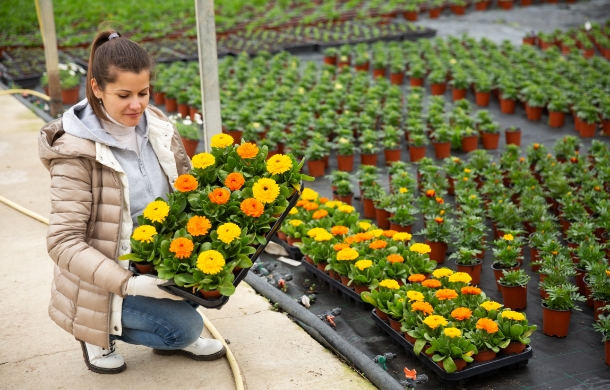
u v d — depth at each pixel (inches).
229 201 117.6
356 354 139.6
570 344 159.5
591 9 739.4
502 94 409.1
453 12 748.6
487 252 215.2
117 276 107.8
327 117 347.6
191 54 558.6
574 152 292.7
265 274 192.2
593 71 450.0
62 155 107.7
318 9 785.6
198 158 120.5
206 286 107.6
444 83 444.8
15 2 757.3
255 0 822.5
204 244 111.0
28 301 163.5
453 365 134.0
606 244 192.5
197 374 130.6
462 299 156.1
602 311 166.9
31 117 349.7
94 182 111.5
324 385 129.0
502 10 754.8
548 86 398.3
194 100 385.1
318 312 173.2
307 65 494.3
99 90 106.3
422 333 142.7
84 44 601.0
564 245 218.8
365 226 191.5
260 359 138.2
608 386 140.5
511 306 177.0
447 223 206.2
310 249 192.5
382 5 780.6
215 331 144.2
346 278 177.8
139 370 132.0
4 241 200.5
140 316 116.7
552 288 163.2
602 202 218.5
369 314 170.9
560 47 581.9
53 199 109.3
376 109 358.6
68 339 146.1
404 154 329.7
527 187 240.5
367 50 583.2
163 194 122.3
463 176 252.8
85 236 113.3
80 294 115.2
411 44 557.0
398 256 173.0
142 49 105.9
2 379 130.0
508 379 142.4
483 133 329.7
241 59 522.0
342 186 250.4
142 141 118.8
